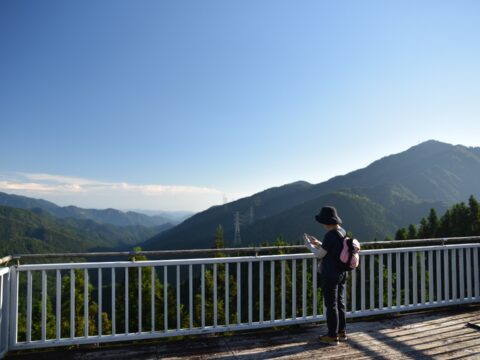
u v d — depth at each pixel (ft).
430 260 16.96
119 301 63.46
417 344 12.73
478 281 17.75
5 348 11.73
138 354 11.85
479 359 11.45
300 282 59.52
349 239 12.45
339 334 13.08
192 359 11.47
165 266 13.01
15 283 12.01
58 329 12.14
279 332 13.96
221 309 66.03
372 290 15.74
